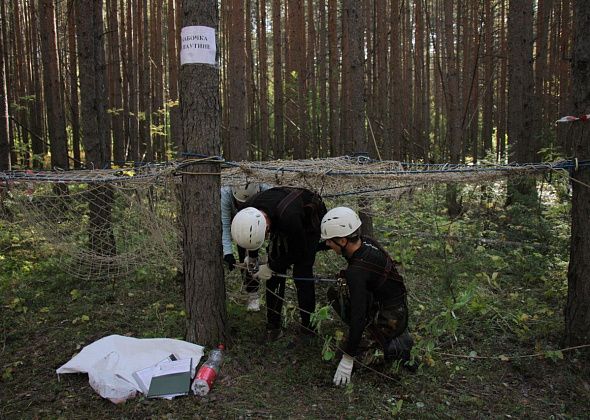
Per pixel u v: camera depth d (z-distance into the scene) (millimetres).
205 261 3527
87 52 5469
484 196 7953
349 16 5836
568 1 13188
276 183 3867
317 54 17109
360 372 3455
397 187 4223
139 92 15023
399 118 12828
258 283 4402
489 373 3504
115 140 10547
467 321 4230
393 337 3410
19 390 3234
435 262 5668
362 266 3238
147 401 3043
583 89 3500
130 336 3992
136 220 4484
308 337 3855
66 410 2984
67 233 4594
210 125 3447
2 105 7379
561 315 4301
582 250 3537
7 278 5285
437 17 17922
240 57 8180
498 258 5605
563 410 3090
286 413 2963
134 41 15109
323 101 15938
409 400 3125
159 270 5324
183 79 3432
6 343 3932
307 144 15398
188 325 3637
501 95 17109
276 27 13359
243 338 3857
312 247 3783
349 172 3893
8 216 5066
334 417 2941
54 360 3611
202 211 3477
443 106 20562
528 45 9016
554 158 9344
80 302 4711
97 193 4746
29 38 14703
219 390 3176
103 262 4816
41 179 3803
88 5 5422
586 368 3451
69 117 14867
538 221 6461
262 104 15891
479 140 20484
